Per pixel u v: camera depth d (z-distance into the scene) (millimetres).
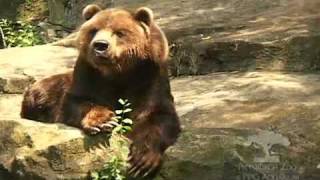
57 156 9117
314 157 8828
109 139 9141
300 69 13469
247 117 10164
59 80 11016
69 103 9727
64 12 24203
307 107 10211
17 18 24938
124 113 9453
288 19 15578
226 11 17625
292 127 9508
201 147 8977
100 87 9664
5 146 9664
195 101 11398
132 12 9789
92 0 23578
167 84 9727
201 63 14352
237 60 13961
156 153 9031
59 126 9438
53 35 23281
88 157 9117
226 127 9742
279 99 10844
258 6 17516
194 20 17109
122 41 9328
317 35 13523
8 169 9578
